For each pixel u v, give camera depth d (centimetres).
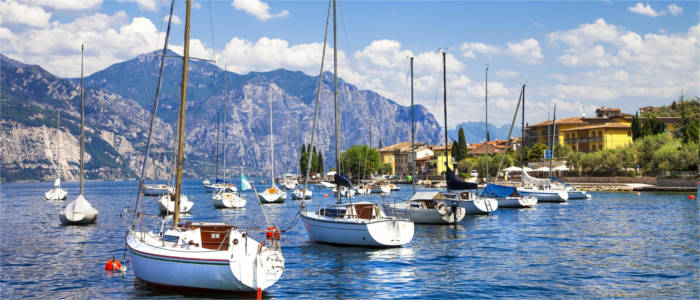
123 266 2720
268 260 2120
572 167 12156
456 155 16250
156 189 10862
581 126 15038
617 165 11150
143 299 2181
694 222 4794
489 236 4022
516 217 5516
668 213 5703
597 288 2325
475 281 2489
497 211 6253
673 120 14412
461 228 4534
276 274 2138
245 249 2122
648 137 11000
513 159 13500
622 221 4991
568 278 2530
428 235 4084
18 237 4275
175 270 2188
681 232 4122
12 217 6438
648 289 2298
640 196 8712
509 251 3328
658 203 7162
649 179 10319
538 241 3747
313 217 3638
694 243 3553
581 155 11850
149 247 2341
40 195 14725
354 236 3378
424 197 4938
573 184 11275
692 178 9750
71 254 3378
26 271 2811
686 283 2400
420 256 3148
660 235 3972
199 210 7069
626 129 13462
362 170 17350
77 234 4431
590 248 3412
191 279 2150
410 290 2330
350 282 2484
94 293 2302
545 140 15662
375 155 17675
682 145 10706
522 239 3853
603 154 11312
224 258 2064
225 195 7350
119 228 4872
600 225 4688
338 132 4194
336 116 4219
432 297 2211
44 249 3597
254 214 6397
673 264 2839
